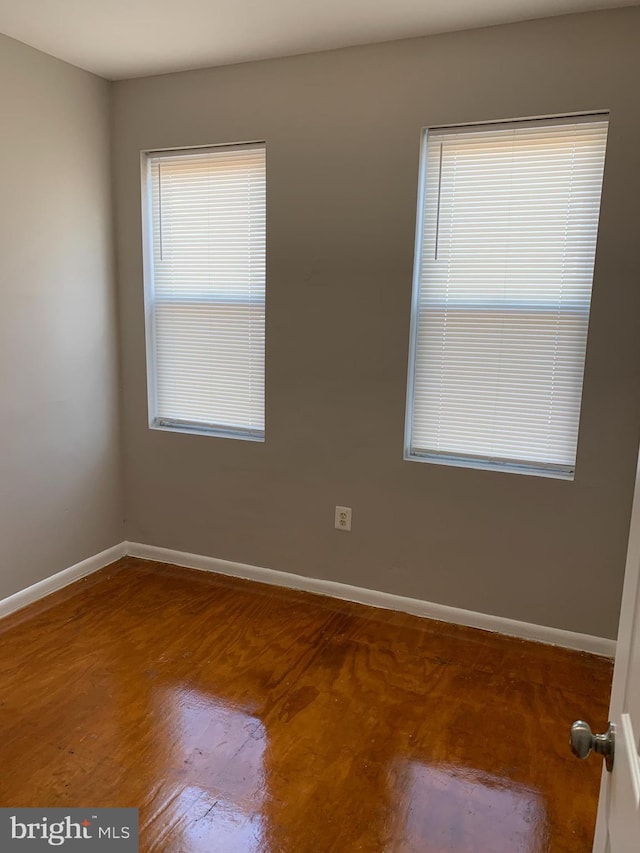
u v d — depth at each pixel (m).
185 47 2.68
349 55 2.67
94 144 3.08
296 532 3.13
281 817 1.77
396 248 2.72
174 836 1.70
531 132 2.50
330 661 2.55
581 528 2.60
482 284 2.67
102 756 1.99
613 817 0.88
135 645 2.64
